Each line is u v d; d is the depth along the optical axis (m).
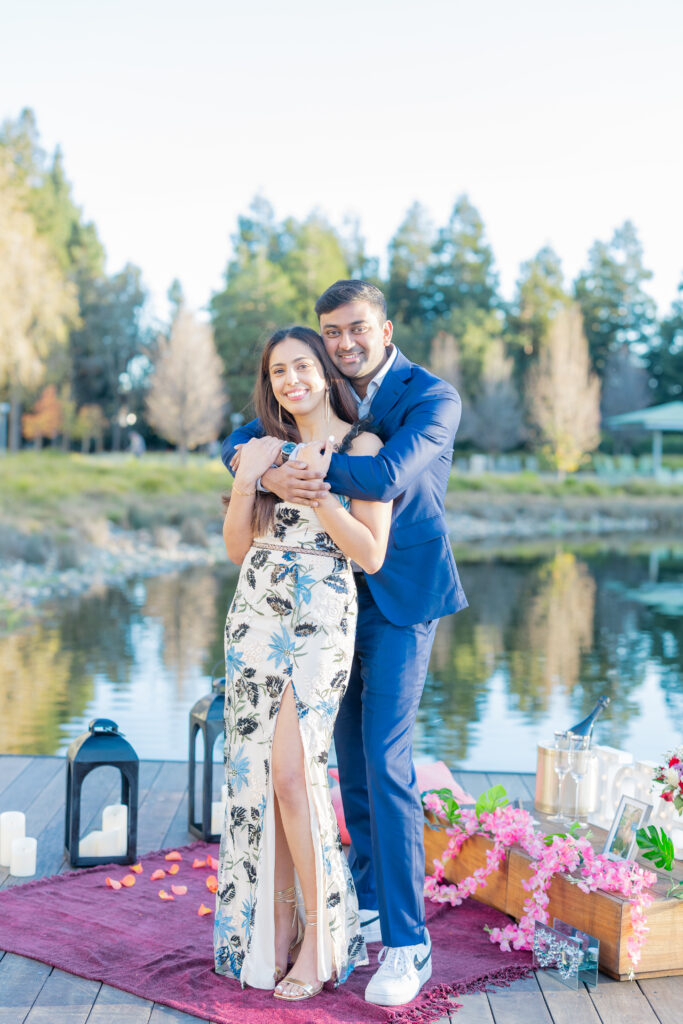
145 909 2.38
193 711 2.95
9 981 2.01
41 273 24.58
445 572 2.14
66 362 33.59
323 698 1.99
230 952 2.03
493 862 2.42
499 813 2.43
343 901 2.02
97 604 10.25
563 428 34.03
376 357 2.17
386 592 2.09
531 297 43.16
